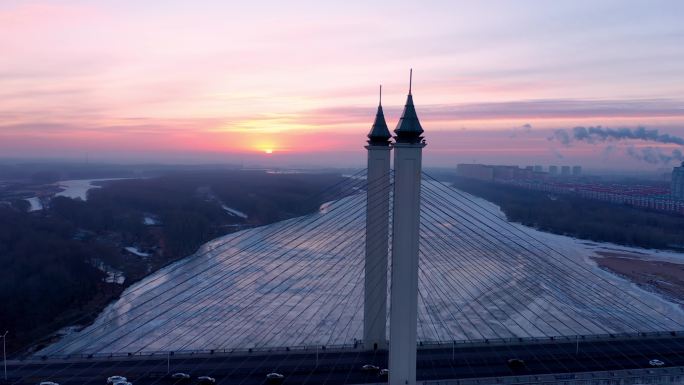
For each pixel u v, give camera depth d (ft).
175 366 126.62
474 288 244.01
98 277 268.82
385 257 135.74
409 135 101.86
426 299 224.12
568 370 124.36
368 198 135.74
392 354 103.71
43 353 170.81
